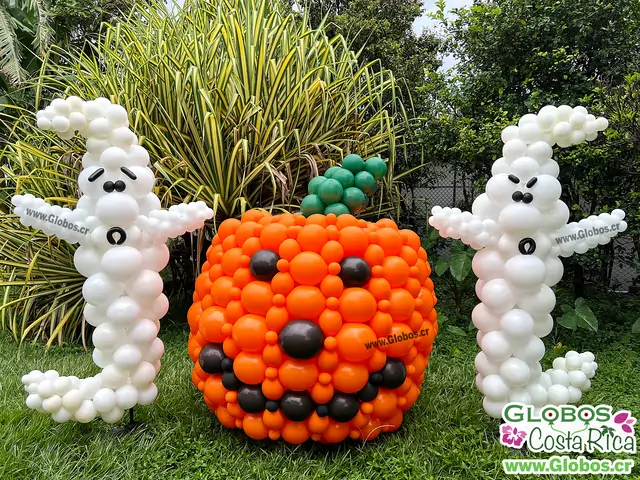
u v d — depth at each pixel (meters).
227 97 2.97
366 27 4.69
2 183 3.85
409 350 1.72
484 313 1.81
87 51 5.88
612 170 3.19
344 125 3.12
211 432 1.93
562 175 3.23
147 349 1.81
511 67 3.44
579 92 3.28
